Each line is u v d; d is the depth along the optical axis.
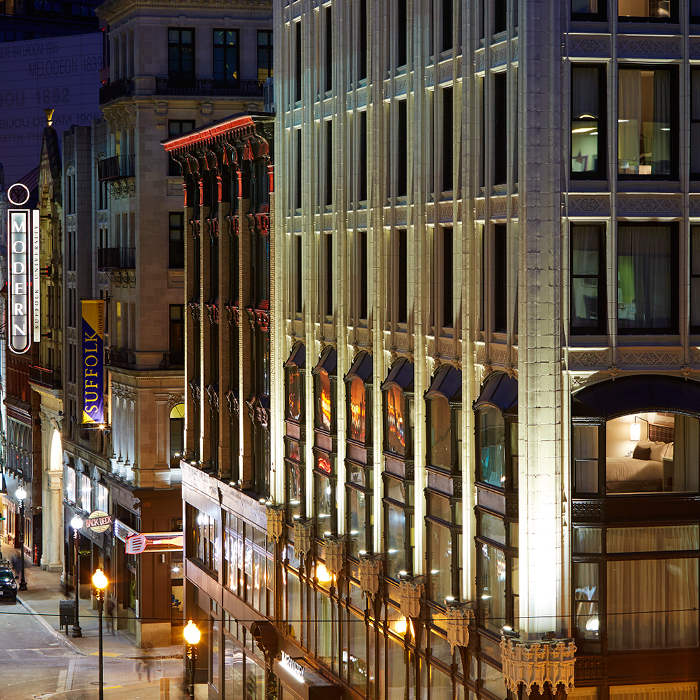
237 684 85.06
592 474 47.00
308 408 71.62
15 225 126.44
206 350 93.38
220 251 88.81
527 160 45.69
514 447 47.88
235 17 108.44
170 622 105.31
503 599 49.34
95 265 123.44
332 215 67.62
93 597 119.62
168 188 108.56
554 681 46.12
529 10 45.44
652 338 47.03
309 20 70.88
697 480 47.94
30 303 127.00
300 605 73.69
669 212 46.84
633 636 47.75
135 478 107.69
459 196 52.59
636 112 46.81
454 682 53.12
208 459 93.44
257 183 82.50
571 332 46.72
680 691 48.00
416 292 56.72
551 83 45.62
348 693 65.56
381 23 60.53
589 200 46.25
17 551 155.50
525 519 46.25
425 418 56.34
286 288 76.50
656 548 47.75
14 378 163.00
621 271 47.00
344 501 66.75
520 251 46.38
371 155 61.88
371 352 62.81
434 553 55.91
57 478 141.12
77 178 125.44
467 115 51.12
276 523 75.94
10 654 101.00
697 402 46.78
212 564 91.94
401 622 59.19
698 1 46.84
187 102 107.88
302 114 72.25
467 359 51.53
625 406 46.25
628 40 46.25
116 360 113.75
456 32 52.50
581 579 47.25
